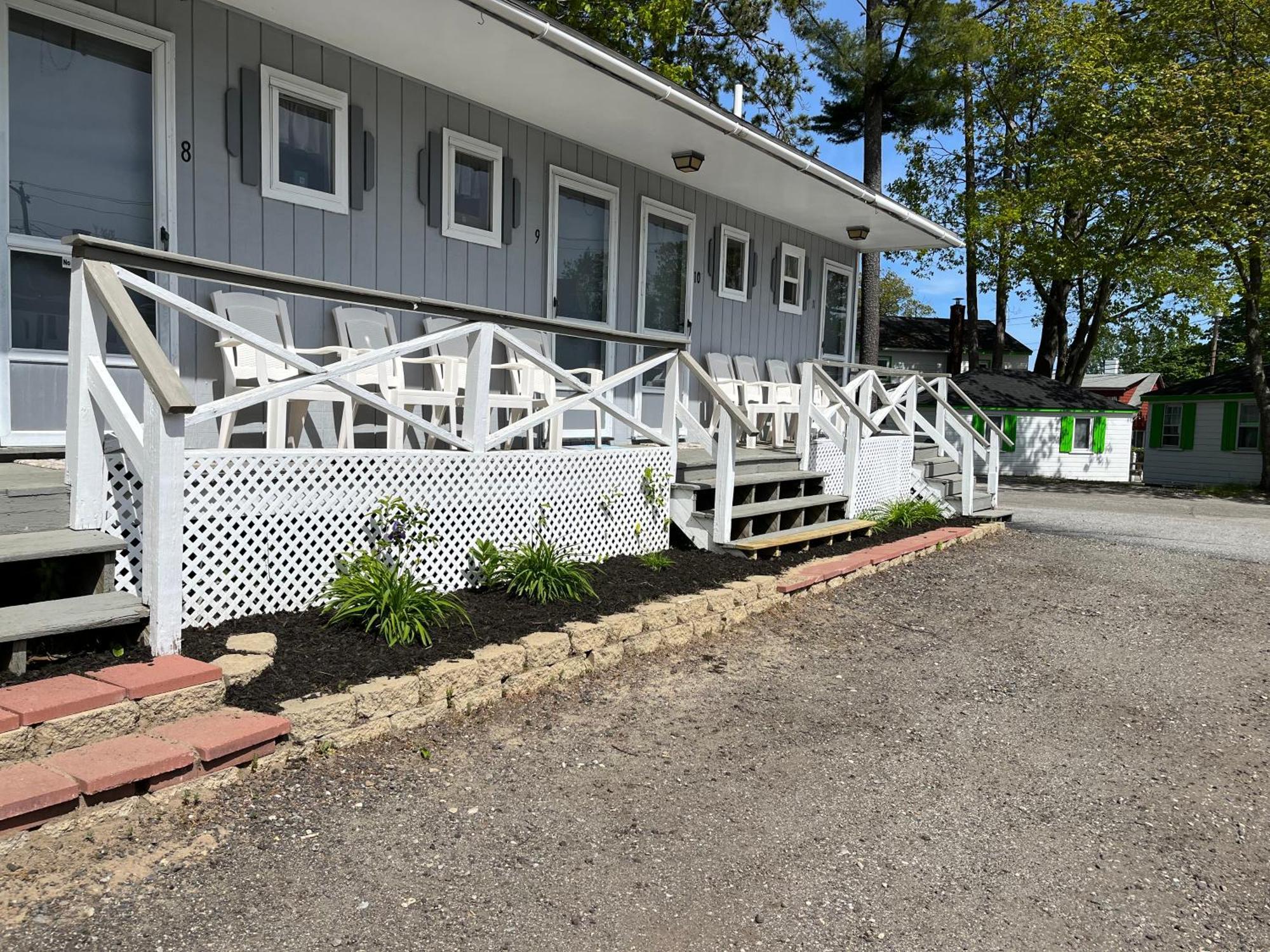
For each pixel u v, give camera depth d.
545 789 3.21
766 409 8.90
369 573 4.08
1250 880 2.91
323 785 3.04
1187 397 22.73
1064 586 7.50
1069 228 22.50
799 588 6.12
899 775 3.59
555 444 6.35
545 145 7.39
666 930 2.42
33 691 2.79
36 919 2.20
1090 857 3.01
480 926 2.37
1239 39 17.00
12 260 4.41
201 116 5.07
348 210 5.90
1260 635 6.24
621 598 5.08
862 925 2.52
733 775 3.46
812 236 11.30
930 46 16.14
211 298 5.17
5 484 3.46
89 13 4.55
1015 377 25.20
